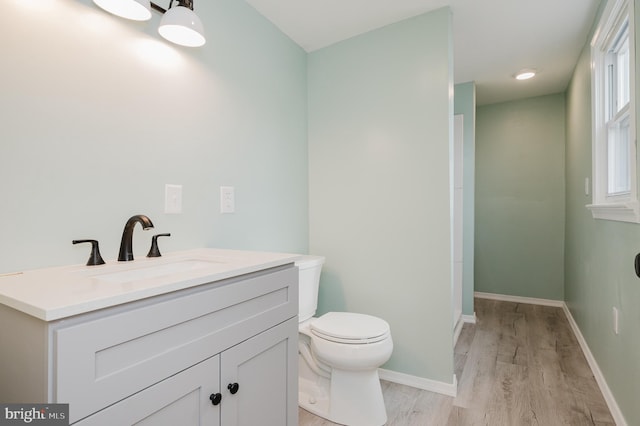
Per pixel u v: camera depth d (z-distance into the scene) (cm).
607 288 186
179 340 81
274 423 113
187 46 145
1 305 71
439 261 195
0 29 93
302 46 231
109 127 118
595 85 209
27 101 98
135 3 116
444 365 192
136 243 127
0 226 93
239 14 177
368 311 218
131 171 125
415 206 202
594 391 192
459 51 250
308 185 240
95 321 65
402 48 204
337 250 229
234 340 96
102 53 116
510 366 224
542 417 167
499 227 394
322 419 167
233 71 173
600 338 200
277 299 116
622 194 176
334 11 192
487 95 361
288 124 219
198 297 86
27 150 98
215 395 89
